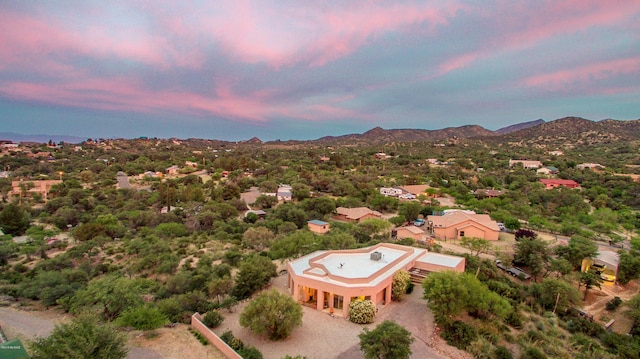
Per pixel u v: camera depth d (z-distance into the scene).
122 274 51.75
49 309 39.34
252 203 108.25
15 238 75.69
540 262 55.34
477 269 49.78
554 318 41.41
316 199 94.19
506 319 37.97
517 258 58.19
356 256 46.88
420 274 45.47
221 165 167.12
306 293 39.59
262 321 31.16
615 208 96.44
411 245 61.09
